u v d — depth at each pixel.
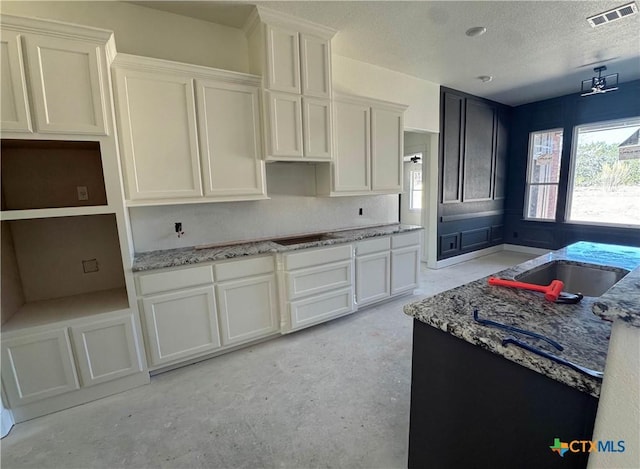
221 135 2.39
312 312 2.80
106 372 2.00
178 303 2.21
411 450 1.25
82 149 2.23
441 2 2.35
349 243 2.99
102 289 2.41
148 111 2.12
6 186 2.06
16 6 2.02
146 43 2.39
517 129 5.55
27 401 1.80
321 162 3.06
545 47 3.15
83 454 1.58
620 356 0.62
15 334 1.75
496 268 4.77
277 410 1.84
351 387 2.04
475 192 5.19
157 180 2.19
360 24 2.64
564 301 1.15
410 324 2.98
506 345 0.87
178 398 1.98
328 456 1.52
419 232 3.64
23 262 2.14
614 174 4.59
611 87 4.18
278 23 2.48
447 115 4.50
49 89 1.72
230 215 2.87
